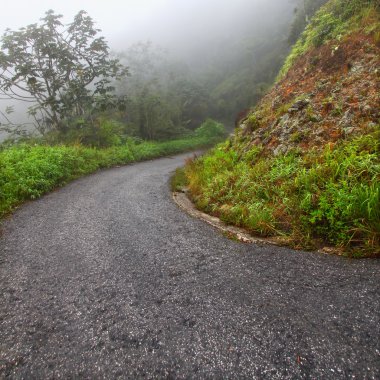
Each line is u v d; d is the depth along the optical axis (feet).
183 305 8.63
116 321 8.10
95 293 9.52
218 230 14.65
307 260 10.69
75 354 7.00
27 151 32.07
